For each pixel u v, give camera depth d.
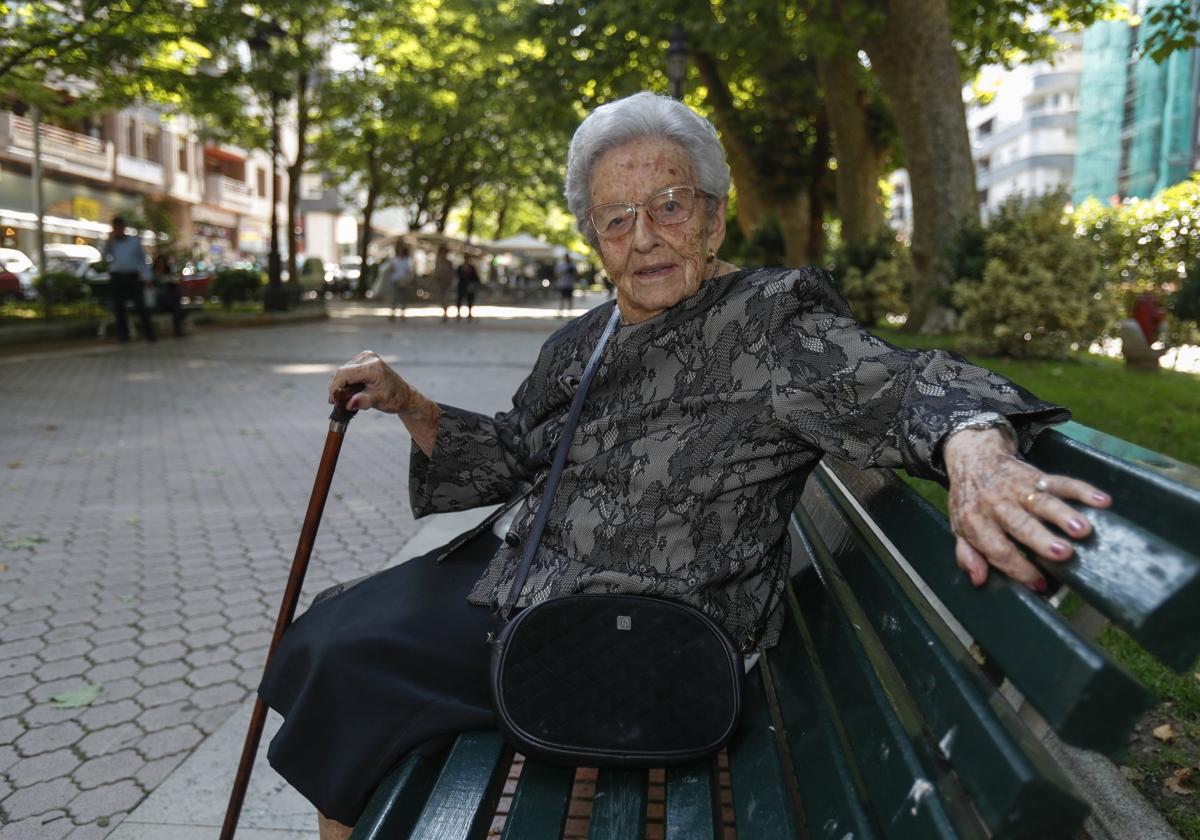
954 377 1.33
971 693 1.02
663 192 1.67
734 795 1.36
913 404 1.30
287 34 18.69
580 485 1.72
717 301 1.65
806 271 1.60
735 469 1.58
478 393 9.91
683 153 1.70
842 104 17.23
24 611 3.82
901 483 1.63
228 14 15.35
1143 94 37.91
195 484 5.95
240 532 4.94
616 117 1.72
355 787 1.56
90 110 18.02
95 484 5.91
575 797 1.76
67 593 4.02
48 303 15.52
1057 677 0.86
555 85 16.30
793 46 14.01
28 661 3.37
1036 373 9.65
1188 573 0.79
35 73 15.15
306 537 1.95
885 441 1.39
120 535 4.86
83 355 13.10
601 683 1.48
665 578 1.61
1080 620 1.31
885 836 1.03
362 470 6.38
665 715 1.46
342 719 1.59
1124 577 0.86
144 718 2.97
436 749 1.57
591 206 1.76
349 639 1.64
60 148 37.56
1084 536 0.95
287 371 11.91
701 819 1.34
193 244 42.69
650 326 1.70
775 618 1.71
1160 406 7.27
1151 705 0.81
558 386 1.86
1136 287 15.21
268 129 26.89
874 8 12.86
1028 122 60.94
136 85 16.59
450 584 1.82
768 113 20.36
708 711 1.46
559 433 1.84
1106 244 15.53
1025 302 10.80
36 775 2.64
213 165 51.25
